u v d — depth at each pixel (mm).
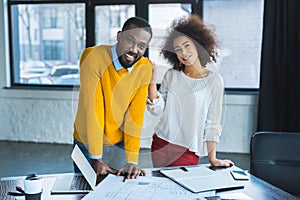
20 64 5078
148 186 1409
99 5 4664
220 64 4414
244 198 1296
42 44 4980
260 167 1784
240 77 4445
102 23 4727
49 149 4613
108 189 1372
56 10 4859
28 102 4938
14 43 5043
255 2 4285
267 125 4168
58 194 1338
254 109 4336
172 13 4492
